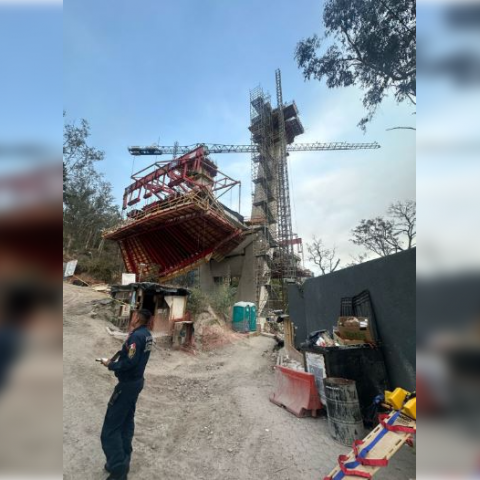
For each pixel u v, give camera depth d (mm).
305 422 4527
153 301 12555
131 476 3150
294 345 10148
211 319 15336
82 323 10234
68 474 3039
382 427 2996
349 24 6648
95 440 3736
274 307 29438
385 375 4594
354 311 5836
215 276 30453
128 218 28062
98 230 34750
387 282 4762
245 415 4820
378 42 6227
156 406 5359
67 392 5129
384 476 3035
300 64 7949
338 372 4516
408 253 4297
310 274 37188
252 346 13477
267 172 42844
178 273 26828
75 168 30062
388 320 4684
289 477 3176
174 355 9930
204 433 4281
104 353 8133
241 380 7258
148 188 29250
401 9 5902
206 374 7961
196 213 22906
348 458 2873
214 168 30000
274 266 32406
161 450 3768
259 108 46656
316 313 8234
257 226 30875
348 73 7203
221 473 3271
